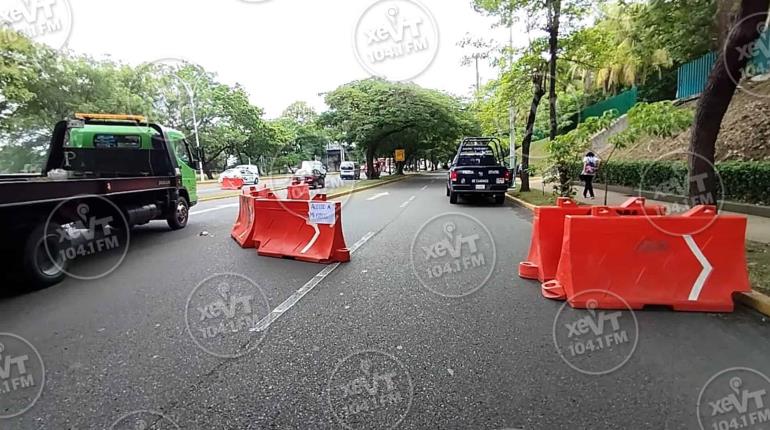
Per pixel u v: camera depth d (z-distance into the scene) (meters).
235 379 3.00
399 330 3.82
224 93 41.03
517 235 8.46
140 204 8.29
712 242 4.25
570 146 10.53
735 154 11.54
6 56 15.13
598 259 4.39
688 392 2.76
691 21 11.97
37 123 17.83
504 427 2.44
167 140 9.43
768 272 4.81
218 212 13.24
